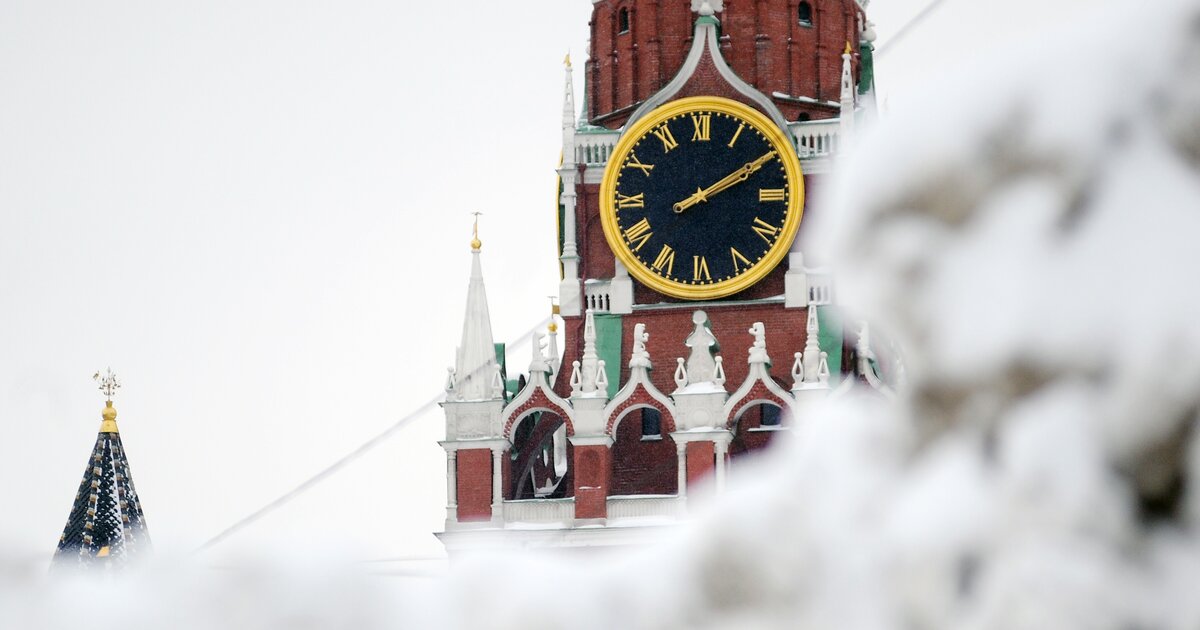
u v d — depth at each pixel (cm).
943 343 2069
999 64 2073
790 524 2166
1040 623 1980
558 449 19325
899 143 2100
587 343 17212
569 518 17012
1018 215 2045
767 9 17788
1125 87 2030
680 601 2208
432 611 2227
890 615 2073
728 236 17288
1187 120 2019
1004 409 2045
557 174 17812
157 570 2178
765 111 17375
